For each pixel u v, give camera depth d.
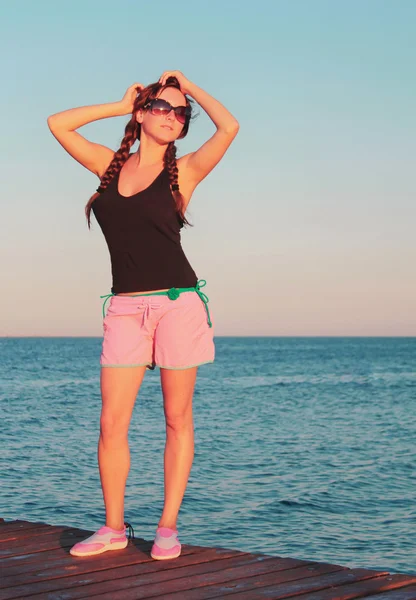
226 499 11.88
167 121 3.76
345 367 71.69
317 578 3.46
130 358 3.79
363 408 30.03
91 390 37.03
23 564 3.63
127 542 4.02
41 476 13.51
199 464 15.45
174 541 3.81
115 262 3.83
